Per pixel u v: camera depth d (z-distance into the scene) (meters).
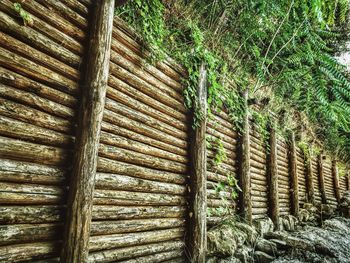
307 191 9.07
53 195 2.15
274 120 6.79
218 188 4.20
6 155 1.92
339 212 9.87
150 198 3.04
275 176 6.27
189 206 3.60
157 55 3.27
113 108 2.71
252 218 5.39
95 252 2.43
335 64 5.12
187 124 3.83
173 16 4.20
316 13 4.41
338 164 13.12
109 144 2.65
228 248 3.86
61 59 2.29
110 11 2.47
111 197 2.61
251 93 5.89
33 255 1.96
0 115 1.91
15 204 1.94
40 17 2.17
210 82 4.07
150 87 3.20
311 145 9.71
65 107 2.31
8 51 1.95
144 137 3.07
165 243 3.19
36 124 2.10
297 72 6.59
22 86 2.03
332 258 4.96
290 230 6.55
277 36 6.20
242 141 5.07
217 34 5.30
